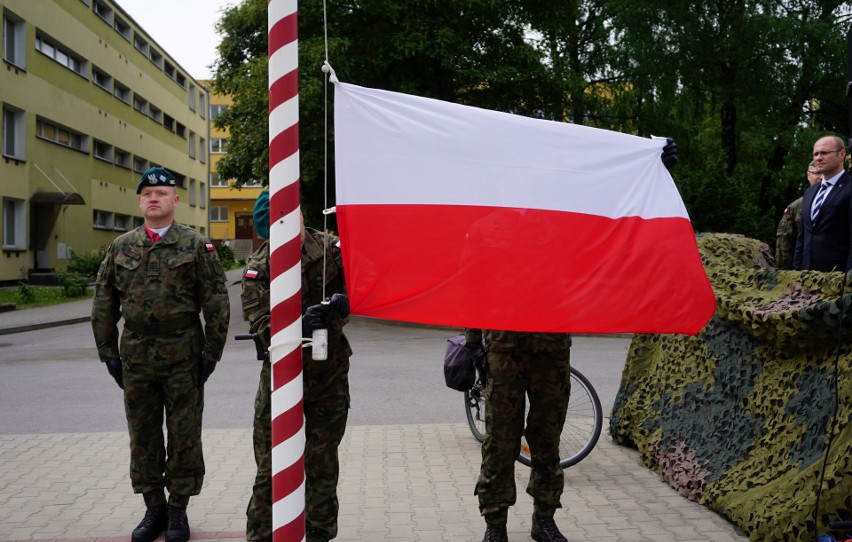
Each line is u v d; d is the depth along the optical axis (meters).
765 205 23.70
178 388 4.18
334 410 3.60
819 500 3.63
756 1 22.61
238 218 70.88
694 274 3.41
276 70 2.53
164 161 49.84
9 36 28.81
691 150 24.69
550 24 20.98
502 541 3.99
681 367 5.61
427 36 19.00
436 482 5.24
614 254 3.36
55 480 5.36
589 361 10.91
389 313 3.08
